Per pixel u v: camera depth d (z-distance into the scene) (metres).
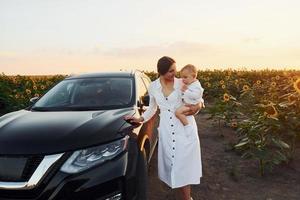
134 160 3.65
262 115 6.18
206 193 4.93
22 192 3.30
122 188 3.44
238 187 5.12
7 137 3.59
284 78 13.63
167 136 3.91
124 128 3.80
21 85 16.14
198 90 3.78
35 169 3.32
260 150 5.48
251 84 16.66
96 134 3.57
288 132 6.16
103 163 3.42
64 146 3.40
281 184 5.17
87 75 5.56
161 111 3.98
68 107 4.63
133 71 5.75
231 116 8.64
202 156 6.48
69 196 3.28
